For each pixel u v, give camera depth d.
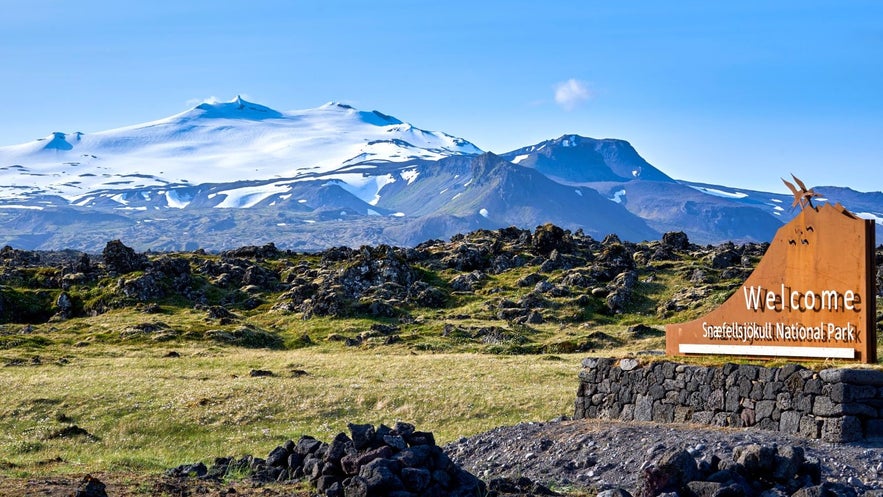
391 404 57.28
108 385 66.50
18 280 162.62
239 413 55.66
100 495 21.83
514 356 93.94
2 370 82.06
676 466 21.80
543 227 184.38
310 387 62.62
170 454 44.59
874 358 29.48
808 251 31.28
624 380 35.06
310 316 143.88
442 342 119.62
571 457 30.30
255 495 23.83
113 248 168.62
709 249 188.75
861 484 23.66
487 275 171.50
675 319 138.38
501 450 33.25
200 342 119.62
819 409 27.80
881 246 145.00
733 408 30.64
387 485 22.02
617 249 172.12
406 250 188.00
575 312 143.00
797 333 31.45
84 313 151.00
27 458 41.28
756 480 22.30
